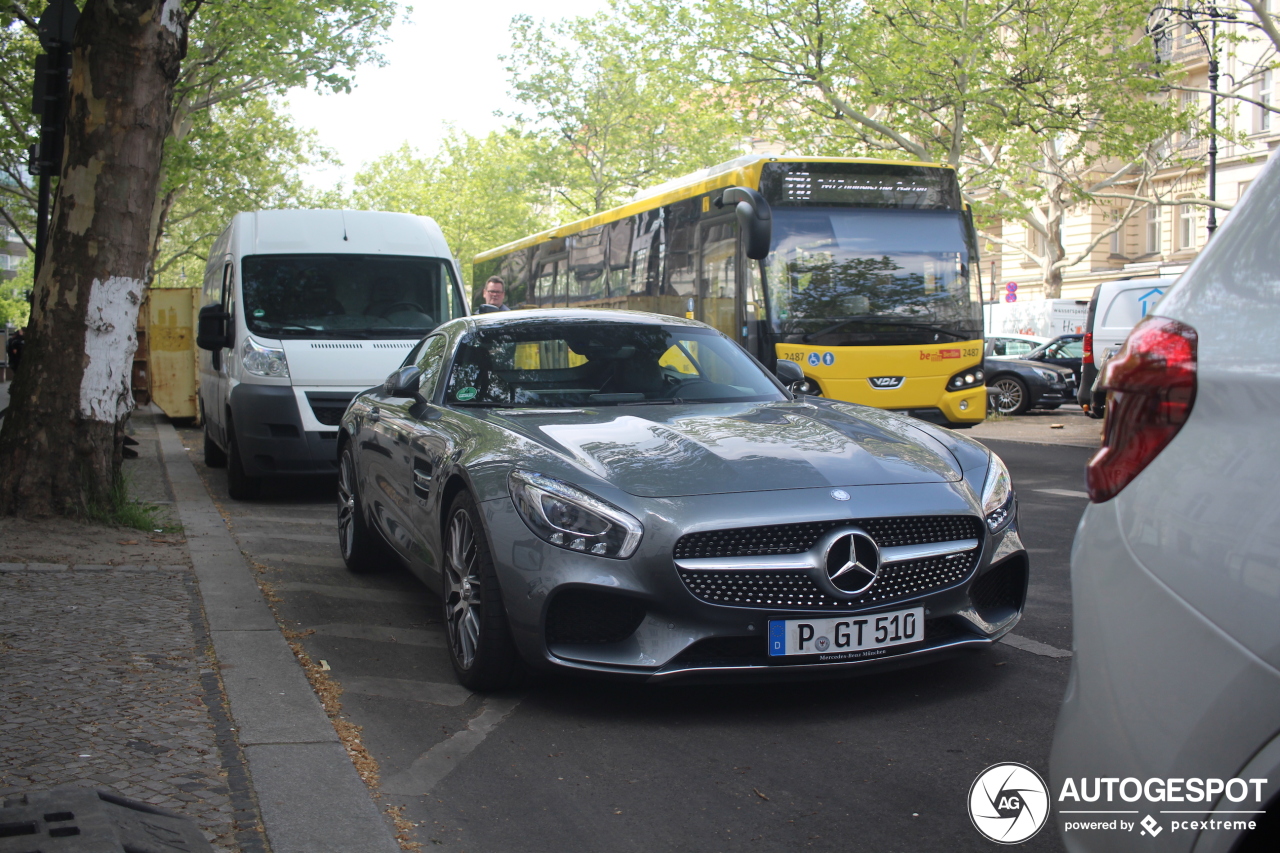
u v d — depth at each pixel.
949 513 4.05
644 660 3.86
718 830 3.11
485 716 4.09
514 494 4.10
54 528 6.90
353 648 4.98
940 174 13.30
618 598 3.93
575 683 4.45
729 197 12.85
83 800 2.84
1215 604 1.69
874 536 3.99
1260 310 1.78
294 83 27.16
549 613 3.96
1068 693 2.00
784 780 3.46
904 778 3.45
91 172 7.16
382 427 5.98
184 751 3.48
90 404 7.20
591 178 40.81
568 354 5.61
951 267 13.15
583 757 3.68
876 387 12.79
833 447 4.39
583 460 4.23
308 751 3.54
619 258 16.73
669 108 27.70
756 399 5.45
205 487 10.23
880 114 25.11
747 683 3.92
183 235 47.19
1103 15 22.75
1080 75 23.47
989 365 21.95
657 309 15.25
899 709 4.09
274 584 6.27
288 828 2.99
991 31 22.78
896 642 3.98
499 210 53.19
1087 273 42.88
